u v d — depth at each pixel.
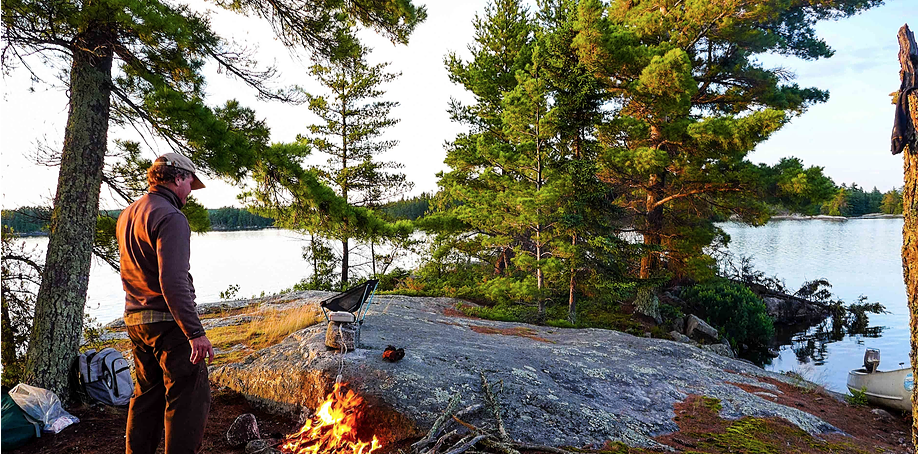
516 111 14.23
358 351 5.57
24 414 4.05
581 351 7.73
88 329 6.52
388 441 4.41
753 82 18.05
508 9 19.86
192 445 2.89
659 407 5.90
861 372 7.89
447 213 18.25
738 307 18.39
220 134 6.12
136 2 5.05
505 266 20.58
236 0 7.02
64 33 5.16
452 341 6.99
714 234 17.95
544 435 4.50
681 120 15.91
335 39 7.18
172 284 2.69
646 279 15.28
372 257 22.75
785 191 14.95
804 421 6.07
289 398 5.11
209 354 2.77
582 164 14.33
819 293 22.77
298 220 8.16
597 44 14.93
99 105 5.23
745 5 16.20
